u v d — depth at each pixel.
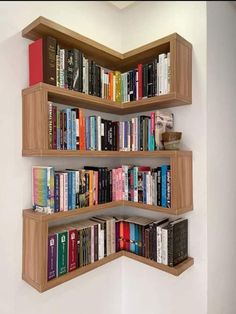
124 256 1.81
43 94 1.20
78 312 1.58
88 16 1.68
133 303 1.80
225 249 1.60
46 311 1.42
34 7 1.40
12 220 1.30
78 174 1.40
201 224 1.43
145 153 1.49
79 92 1.38
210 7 1.47
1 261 1.25
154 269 1.67
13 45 1.30
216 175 1.51
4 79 1.26
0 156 1.25
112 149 1.63
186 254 1.47
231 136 1.68
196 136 1.46
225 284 1.61
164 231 1.43
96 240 1.51
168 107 1.60
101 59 1.64
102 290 1.73
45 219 1.22
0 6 1.26
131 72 1.63
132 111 1.78
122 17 1.88
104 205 1.51
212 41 1.48
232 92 1.70
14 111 1.30
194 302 1.46
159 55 1.46
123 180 1.66
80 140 1.41
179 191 1.37
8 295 1.27
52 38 1.27
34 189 1.34
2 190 1.26
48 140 1.22
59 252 1.31
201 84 1.43
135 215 1.82
